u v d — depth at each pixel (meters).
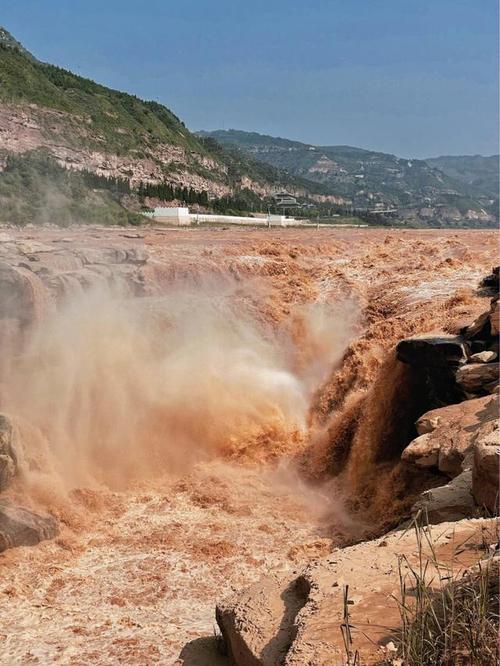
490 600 5.66
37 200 68.94
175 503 17.50
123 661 10.73
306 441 21.30
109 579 13.67
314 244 37.53
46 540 14.85
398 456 19.28
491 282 27.33
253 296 28.56
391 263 33.72
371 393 20.17
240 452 20.50
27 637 11.54
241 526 16.31
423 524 11.37
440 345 18.66
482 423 14.77
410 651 5.24
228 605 7.67
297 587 7.41
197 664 7.81
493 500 10.77
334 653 5.66
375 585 6.72
